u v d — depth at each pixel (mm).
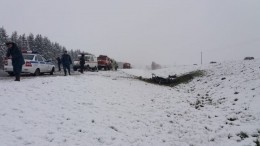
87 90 14930
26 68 21109
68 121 9695
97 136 8852
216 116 12852
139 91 19016
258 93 15102
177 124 11805
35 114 9734
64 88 14367
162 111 14000
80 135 8664
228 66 35719
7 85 13523
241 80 21031
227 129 10516
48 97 12219
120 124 10648
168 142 9461
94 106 12289
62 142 7855
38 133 8125
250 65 30812
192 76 34406
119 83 20219
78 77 18734
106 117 11117
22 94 11969
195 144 9250
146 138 9609
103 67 40062
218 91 19953
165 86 26344
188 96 20234
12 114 9297
